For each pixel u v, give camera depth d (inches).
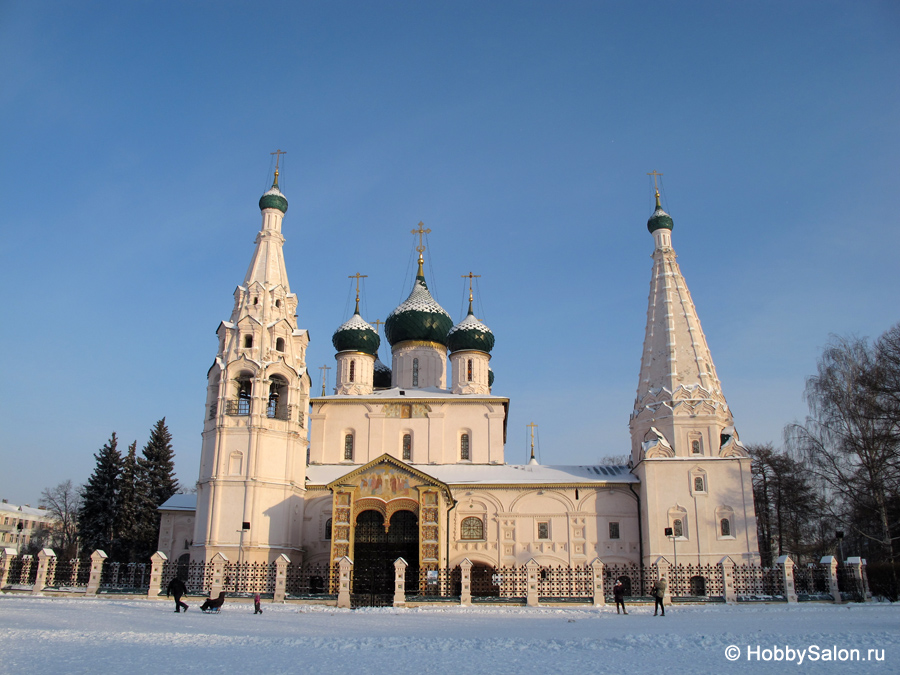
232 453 2129.7
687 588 2074.3
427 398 2551.7
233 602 1731.1
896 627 1085.8
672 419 2257.6
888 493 2118.6
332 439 2546.8
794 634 987.9
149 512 2918.3
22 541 5753.0
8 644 852.0
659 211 2591.0
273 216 2459.4
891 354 2151.8
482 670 710.5
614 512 2310.5
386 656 813.2
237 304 2322.8
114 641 910.4
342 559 1743.4
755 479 3004.4
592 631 1093.1
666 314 2418.8
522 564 2281.0
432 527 1996.8
